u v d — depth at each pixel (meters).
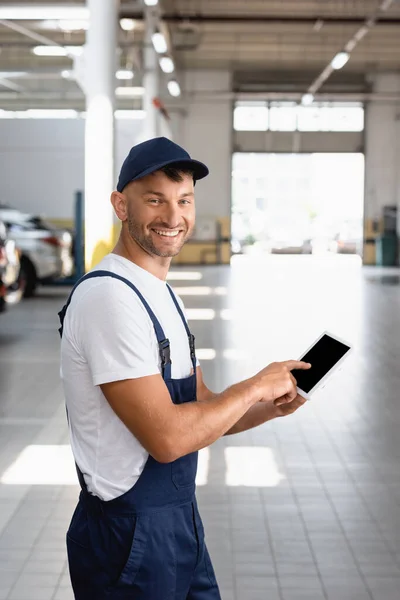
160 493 1.70
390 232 25.86
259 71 25.77
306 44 22.02
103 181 10.33
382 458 5.00
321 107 26.22
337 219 30.23
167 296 1.77
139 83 21.48
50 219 22.86
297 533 3.79
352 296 15.10
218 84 25.81
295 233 29.41
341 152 26.31
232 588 3.21
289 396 1.82
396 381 7.41
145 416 1.60
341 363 1.78
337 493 4.36
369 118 26.12
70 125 22.78
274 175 28.11
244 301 14.10
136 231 1.72
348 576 3.33
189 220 1.74
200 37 20.95
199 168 1.71
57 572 3.37
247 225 28.55
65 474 4.64
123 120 22.14
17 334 10.32
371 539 3.72
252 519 3.96
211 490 4.38
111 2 10.41
